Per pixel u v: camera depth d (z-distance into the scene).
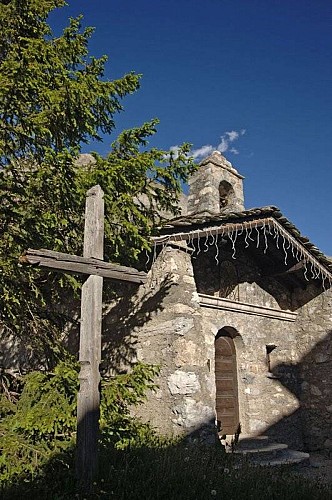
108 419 5.57
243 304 9.36
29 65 5.52
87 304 4.56
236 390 9.14
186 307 7.69
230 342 9.36
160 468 4.98
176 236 7.82
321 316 10.44
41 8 6.00
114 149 6.32
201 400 7.29
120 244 6.29
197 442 6.84
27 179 5.88
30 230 5.71
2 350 9.16
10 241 5.64
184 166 6.43
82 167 6.23
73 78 6.20
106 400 5.54
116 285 8.66
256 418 9.07
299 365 10.51
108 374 8.15
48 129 5.66
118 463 5.09
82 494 4.11
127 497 4.33
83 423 4.26
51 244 5.82
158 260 8.05
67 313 9.00
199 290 8.80
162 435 6.94
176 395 7.13
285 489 5.34
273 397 9.60
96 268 4.66
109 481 4.50
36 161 6.23
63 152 5.33
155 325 7.79
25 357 8.78
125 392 5.70
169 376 7.29
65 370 5.36
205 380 7.53
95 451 4.27
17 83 5.41
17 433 4.95
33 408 5.08
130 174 6.11
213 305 8.69
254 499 4.82
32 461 4.71
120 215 6.10
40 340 6.42
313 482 6.50
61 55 6.34
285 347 10.30
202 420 7.16
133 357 7.90
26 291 5.98
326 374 10.07
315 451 9.78
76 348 8.69
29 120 5.55
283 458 8.38
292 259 9.81
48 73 5.91
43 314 6.57
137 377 5.94
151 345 7.72
